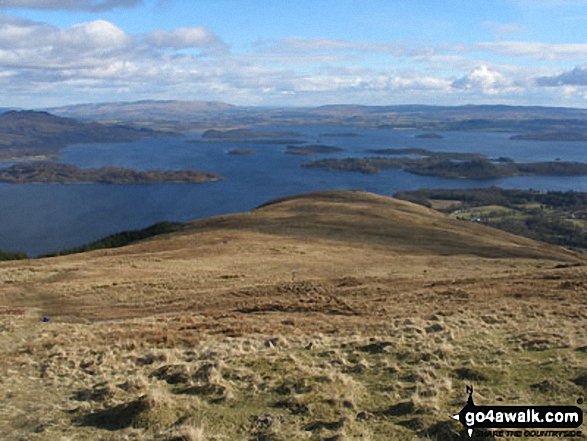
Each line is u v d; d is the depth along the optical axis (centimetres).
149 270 4103
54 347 1864
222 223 7494
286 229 6444
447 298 2594
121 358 1659
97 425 1098
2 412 1196
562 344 1478
